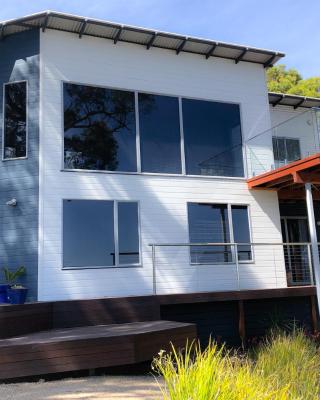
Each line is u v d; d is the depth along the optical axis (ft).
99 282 34.35
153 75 39.34
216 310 36.14
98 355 22.99
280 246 41.88
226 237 39.73
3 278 33.42
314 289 39.19
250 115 43.01
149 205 37.22
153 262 34.42
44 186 34.04
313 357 22.06
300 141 45.73
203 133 40.60
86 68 36.88
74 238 34.22
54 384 20.31
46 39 35.94
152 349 24.93
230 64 42.93
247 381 11.96
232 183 40.91
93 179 35.60
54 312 30.09
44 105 35.01
